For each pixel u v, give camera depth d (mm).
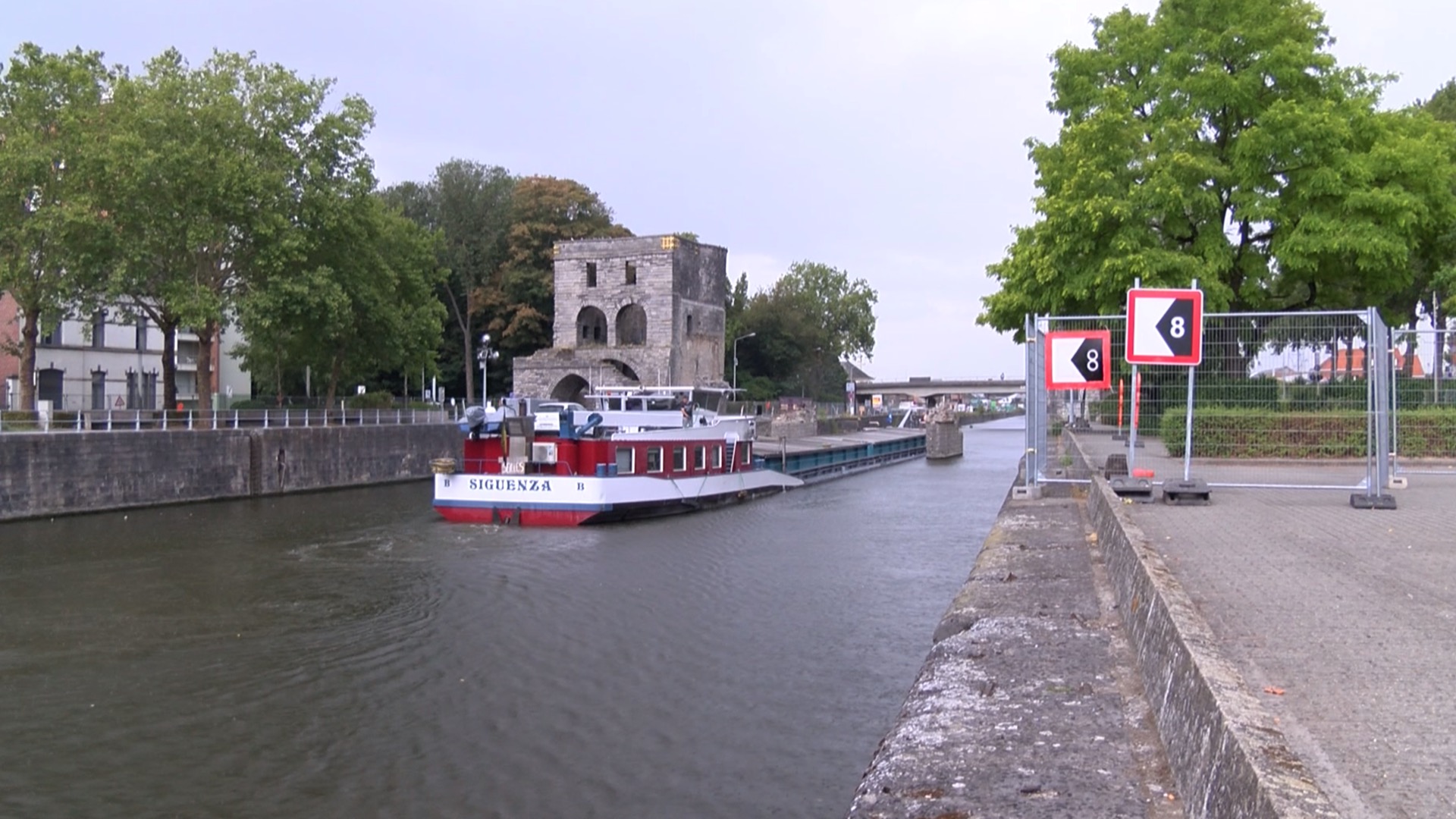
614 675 17547
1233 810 4391
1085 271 31422
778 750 14234
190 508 39188
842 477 58281
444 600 23031
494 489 35000
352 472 48688
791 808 12461
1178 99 32781
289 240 44938
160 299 45812
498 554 28938
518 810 12492
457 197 84188
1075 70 35562
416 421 59219
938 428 76000
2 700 16344
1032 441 19453
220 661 18406
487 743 14562
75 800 12828
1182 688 5973
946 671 8250
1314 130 29734
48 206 39812
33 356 43156
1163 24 33906
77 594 23516
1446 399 20859
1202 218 31562
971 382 147000
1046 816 5473
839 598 23312
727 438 43969
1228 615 7938
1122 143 31562
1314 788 4031
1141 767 6102
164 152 41281
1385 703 5797
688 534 32969
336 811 12508
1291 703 5828
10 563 27062
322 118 48625
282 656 18688
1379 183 31000
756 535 33031
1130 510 14273
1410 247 30906
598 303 74562
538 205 84188
